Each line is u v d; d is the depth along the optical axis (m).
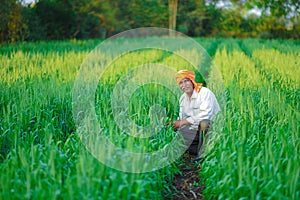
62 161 4.89
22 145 5.67
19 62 11.23
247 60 12.60
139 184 4.14
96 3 24.89
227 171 4.78
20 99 7.21
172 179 5.63
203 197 5.20
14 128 6.32
